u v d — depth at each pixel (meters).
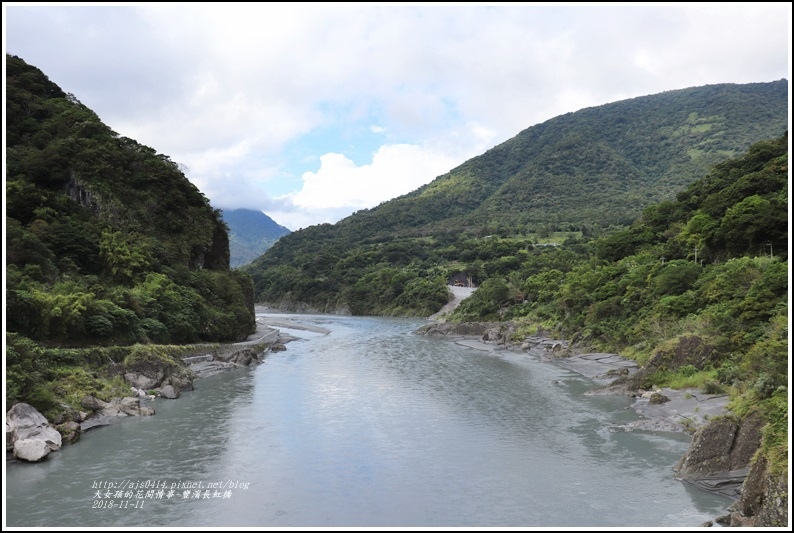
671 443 29.48
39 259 52.62
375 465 26.31
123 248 62.44
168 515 20.62
